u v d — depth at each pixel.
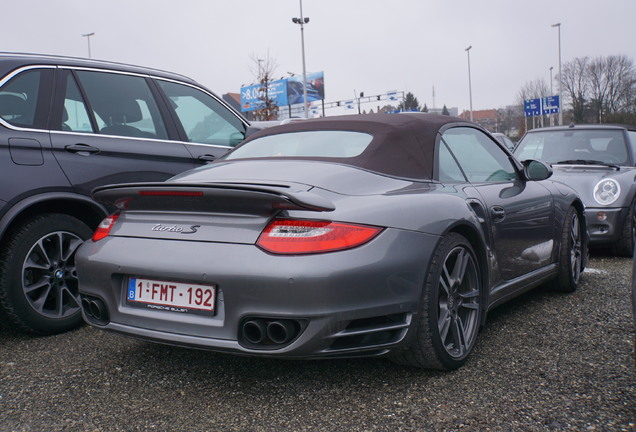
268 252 2.29
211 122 4.64
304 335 2.26
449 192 2.95
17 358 3.15
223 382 2.75
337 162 2.83
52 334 3.56
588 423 2.22
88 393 2.66
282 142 3.21
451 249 2.71
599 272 5.16
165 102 4.30
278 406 2.47
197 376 2.83
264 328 2.31
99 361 3.07
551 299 4.16
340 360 2.97
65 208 3.67
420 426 2.25
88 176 3.63
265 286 2.26
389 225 2.46
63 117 3.64
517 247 3.50
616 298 4.14
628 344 3.12
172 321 2.48
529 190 3.80
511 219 3.41
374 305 2.36
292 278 2.23
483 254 3.02
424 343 2.59
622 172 6.17
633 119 63.09
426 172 2.97
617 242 5.97
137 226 2.67
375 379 2.72
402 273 2.44
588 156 6.71
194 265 2.38
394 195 2.64
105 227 2.79
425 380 2.69
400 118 3.17
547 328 3.46
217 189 2.34
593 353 3.00
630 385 2.57
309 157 2.94
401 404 2.45
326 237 2.30
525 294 4.34
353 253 2.32
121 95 4.03
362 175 2.71
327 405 2.46
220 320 2.39
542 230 3.85
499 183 3.54
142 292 2.58
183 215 2.56
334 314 2.27
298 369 2.88
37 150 3.44
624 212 5.87
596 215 5.89
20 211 3.31
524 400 2.45
